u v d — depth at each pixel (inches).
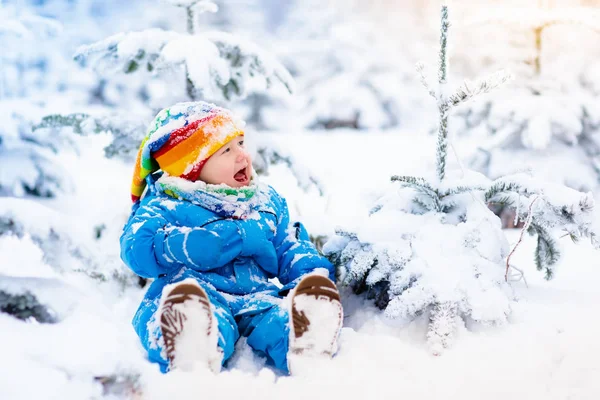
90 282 117.8
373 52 486.3
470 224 96.7
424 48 493.7
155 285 90.9
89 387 67.1
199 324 71.9
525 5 144.2
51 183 208.7
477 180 102.0
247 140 148.8
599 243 93.5
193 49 130.2
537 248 101.9
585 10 130.2
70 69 441.4
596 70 219.5
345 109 460.1
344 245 104.0
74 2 482.6
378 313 97.7
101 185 233.3
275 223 100.2
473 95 98.0
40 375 67.5
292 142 376.5
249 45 140.8
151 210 92.7
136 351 82.7
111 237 130.2
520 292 104.6
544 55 225.6
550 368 76.5
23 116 207.3
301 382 72.0
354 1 533.3
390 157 304.5
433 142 348.5
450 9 101.0
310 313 75.9
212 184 95.4
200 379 69.7
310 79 486.6
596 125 194.4
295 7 551.8
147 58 136.6
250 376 72.6
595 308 95.6
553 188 95.9
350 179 245.6
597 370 74.4
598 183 188.4
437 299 87.1
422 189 103.9
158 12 511.5
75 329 81.4
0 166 202.1
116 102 448.1
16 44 290.8
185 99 138.9
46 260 113.8
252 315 86.8
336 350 80.1
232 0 534.9
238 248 92.9
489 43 289.9
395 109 465.4
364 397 69.2
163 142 95.3
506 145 196.2
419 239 96.0
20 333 78.1
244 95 145.2
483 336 86.3
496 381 73.5
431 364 78.7
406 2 519.5
